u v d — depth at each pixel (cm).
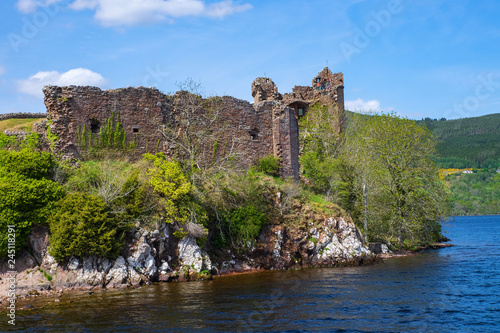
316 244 4428
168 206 3666
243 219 4194
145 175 3838
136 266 3356
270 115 5566
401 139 5862
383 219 5806
